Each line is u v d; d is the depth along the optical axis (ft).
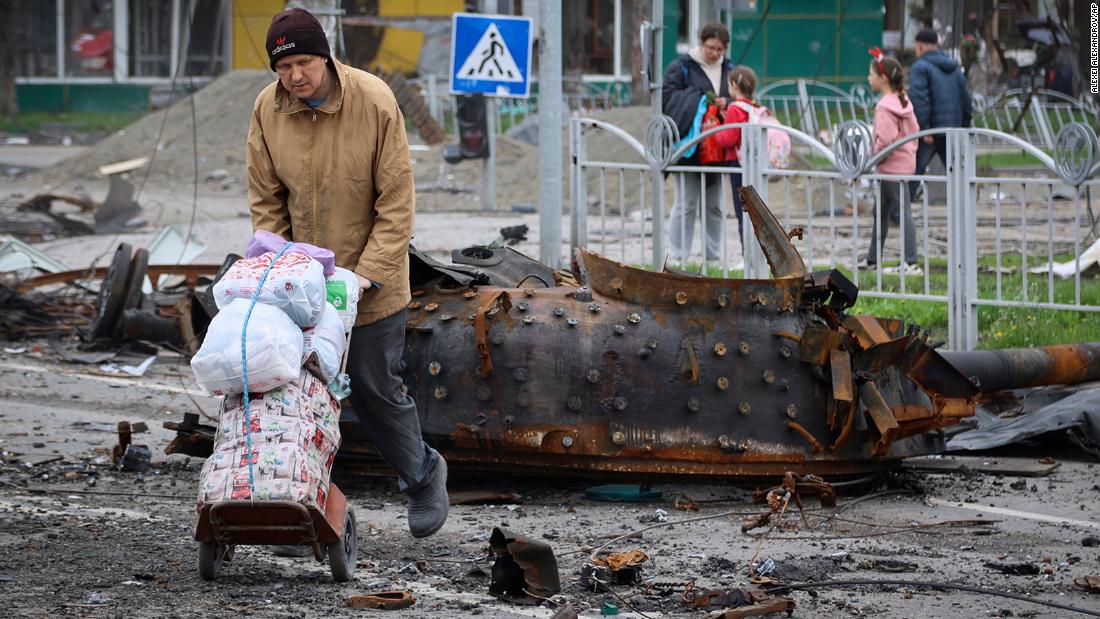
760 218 37.93
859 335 35.73
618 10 228.84
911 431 36.06
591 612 25.67
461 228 109.40
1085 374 47.70
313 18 27.78
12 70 233.76
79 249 96.02
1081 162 50.65
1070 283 58.23
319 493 26.04
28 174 163.43
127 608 25.13
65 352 59.11
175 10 233.55
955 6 154.30
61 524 31.86
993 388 45.73
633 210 125.39
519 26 91.45
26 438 42.52
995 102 150.20
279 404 26.04
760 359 35.17
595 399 34.40
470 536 31.76
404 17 218.38
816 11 192.54
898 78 72.43
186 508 34.30
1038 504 35.88
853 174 56.24
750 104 69.92
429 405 34.65
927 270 55.57
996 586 27.89
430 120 170.50
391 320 28.50
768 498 33.37
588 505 35.17
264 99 28.68
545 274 40.65
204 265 66.59
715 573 28.71
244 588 26.86
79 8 237.86
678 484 36.81
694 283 35.32
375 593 26.48
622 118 141.38
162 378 54.65
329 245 28.50
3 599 25.44
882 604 26.37
